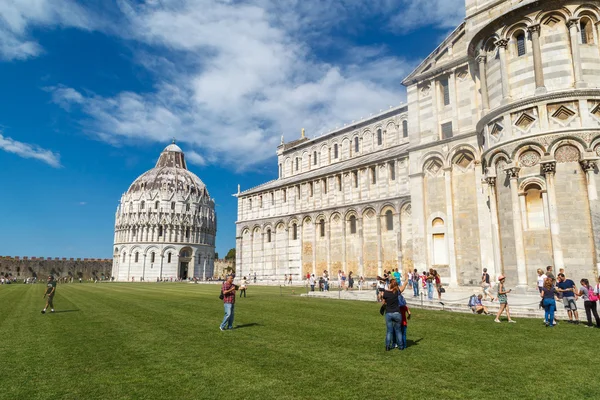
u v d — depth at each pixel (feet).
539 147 81.87
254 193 252.62
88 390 28.91
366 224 183.83
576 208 77.51
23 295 128.47
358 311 72.28
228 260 519.60
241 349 41.11
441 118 116.06
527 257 82.38
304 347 41.81
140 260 447.01
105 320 63.21
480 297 66.49
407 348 41.11
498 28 91.76
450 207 109.19
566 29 83.66
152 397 27.43
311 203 213.46
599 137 77.97
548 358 36.94
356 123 222.69
